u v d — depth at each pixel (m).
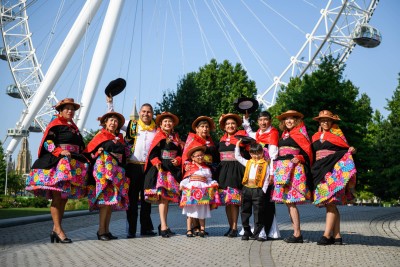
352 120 34.69
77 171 9.05
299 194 8.88
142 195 10.40
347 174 8.49
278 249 8.22
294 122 9.28
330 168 8.63
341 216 16.75
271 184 9.53
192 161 10.06
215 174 10.09
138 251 8.01
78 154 9.10
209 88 51.09
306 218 15.78
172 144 10.22
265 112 10.11
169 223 14.30
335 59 36.84
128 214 10.19
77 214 18.91
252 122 40.97
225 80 52.03
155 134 10.48
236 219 10.01
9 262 6.88
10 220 14.24
